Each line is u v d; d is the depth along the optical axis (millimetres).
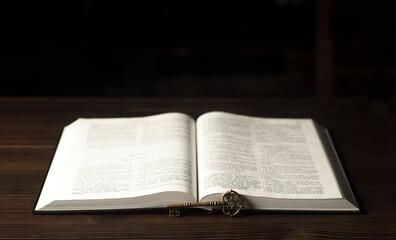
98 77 1244
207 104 646
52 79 999
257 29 1493
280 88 1327
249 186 460
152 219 449
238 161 488
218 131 527
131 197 449
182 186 450
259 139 533
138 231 436
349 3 910
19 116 608
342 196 464
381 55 924
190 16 1489
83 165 489
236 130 538
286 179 477
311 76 1374
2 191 480
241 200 448
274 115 621
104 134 536
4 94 985
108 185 462
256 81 1363
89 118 600
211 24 1491
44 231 433
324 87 980
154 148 505
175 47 1489
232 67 1427
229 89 1327
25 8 998
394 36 905
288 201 459
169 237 431
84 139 529
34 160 525
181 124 542
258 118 575
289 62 1432
